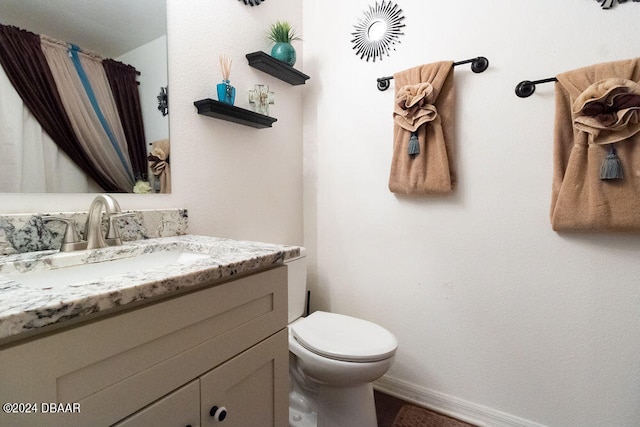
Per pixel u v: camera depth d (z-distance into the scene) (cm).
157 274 53
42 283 65
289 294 140
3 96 74
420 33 139
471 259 133
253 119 129
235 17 132
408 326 150
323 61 168
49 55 82
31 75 79
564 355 117
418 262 145
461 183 133
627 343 107
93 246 81
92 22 90
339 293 170
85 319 44
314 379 115
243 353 68
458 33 130
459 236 135
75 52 86
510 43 121
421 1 138
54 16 82
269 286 75
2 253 71
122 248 83
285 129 164
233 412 66
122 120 96
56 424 41
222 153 128
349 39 159
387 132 150
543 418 121
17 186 76
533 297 121
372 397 122
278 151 160
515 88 120
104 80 92
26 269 66
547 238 118
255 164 145
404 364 151
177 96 111
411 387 149
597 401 112
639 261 104
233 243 92
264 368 75
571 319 115
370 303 160
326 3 165
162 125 106
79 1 87
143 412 50
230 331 65
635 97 93
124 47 97
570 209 107
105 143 92
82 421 43
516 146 121
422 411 141
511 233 124
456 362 138
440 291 140
